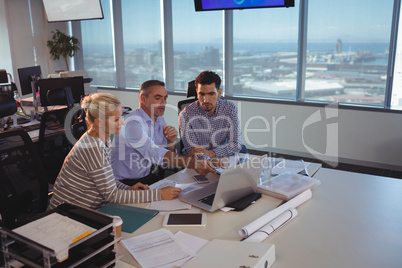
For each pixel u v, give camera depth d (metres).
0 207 2.05
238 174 1.82
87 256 1.28
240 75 5.65
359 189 2.16
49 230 1.39
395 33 4.40
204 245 1.55
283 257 1.46
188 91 3.66
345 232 1.66
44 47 7.56
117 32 6.82
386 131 4.55
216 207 1.85
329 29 4.79
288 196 2.00
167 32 6.20
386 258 1.45
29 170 2.19
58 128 3.31
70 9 5.66
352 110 4.73
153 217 1.82
